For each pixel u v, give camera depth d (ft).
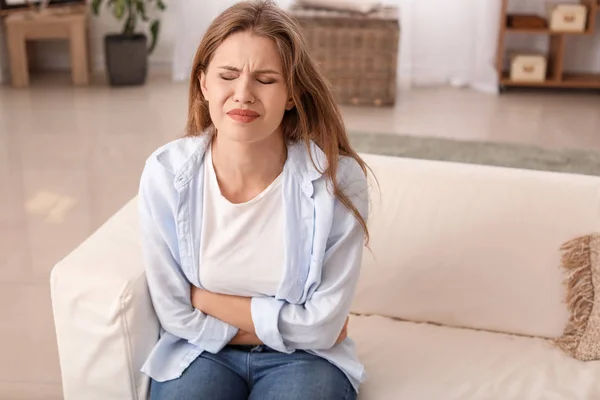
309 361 4.52
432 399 4.60
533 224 5.39
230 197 4.50
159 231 4.46
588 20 15.29
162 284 4.52
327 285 4.45
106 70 16.15
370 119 13.79
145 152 12.06
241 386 4.61
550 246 5.35
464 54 16.46
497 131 13.26
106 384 4.53
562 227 5.38
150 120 13.69
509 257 5.36
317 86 4.35
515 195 5.48
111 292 4.37
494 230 5.40
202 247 4.50
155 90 15.75
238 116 4.17
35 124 13.46
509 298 5.36
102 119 13.75
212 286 4.55
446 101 15.23
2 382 6.65
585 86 15.52
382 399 4.59
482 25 15.81
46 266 8.55
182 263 4.53
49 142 12.52
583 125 13.70
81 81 16.19
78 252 4.66
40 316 7.64
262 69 4.12
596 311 5.15
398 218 5.51
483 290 5.38
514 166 10.32
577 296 5.24
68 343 4.51
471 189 5.52
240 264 4.48
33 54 17.22
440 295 5.41
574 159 10.67
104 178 11.01
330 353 4.58
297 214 4.44
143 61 15.94
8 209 9.98
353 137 11.63
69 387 4.61
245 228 4.44
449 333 5.34
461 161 10.54
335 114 4.46
